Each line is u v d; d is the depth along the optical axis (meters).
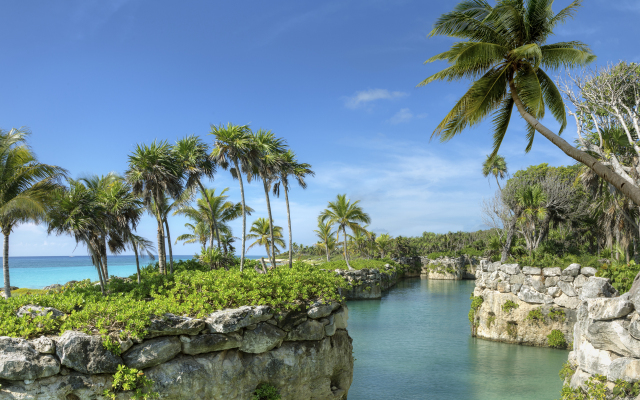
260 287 13.95
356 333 27.44
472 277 74.12
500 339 23.70
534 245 33.25
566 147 11.55
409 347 23.47
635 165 22.80
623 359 9.06
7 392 8.77
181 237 38.69
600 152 23.27
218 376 10.98
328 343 13.88
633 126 23.56
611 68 23.70
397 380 17.69
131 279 21.95
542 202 31.52
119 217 19.00
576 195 34.34
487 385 16.84
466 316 33.94
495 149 16.20
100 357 9.56
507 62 14.12
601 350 9.69
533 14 13.40
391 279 59.62
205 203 34.03
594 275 20.11
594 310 9.82
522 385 16.81
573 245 41.38
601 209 29.69
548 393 15.91
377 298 45.47
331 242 55.16
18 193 18.23
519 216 32.28
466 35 14.31
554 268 21.84
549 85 14.83
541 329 22.05
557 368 18.81
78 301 12.32
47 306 12.19
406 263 78.12
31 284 54.47
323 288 14.66
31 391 8.93
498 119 15.66
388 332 27.70
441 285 61.75
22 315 10.97
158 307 11.29
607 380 9.34
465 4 13.54
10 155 18.23
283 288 14.04
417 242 93.19
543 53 14.06
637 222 27.92
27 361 8.95
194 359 10.76
